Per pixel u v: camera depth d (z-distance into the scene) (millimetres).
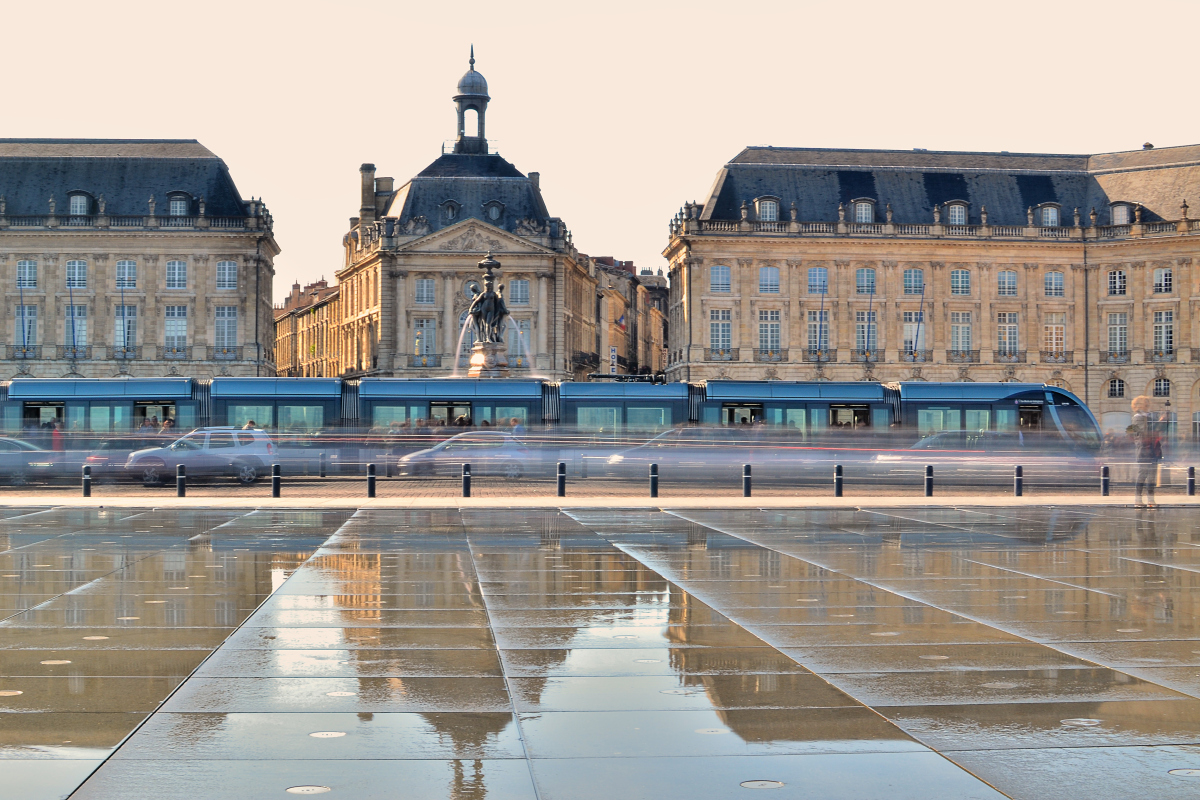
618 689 10570
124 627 13469
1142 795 7867
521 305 98125
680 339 98812
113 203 94625
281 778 8125
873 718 9641
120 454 46938
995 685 10773
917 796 7848
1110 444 56344
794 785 8047
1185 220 91750
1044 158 100500
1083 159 100625
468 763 8461
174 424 51062
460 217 99625
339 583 16969
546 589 16469
